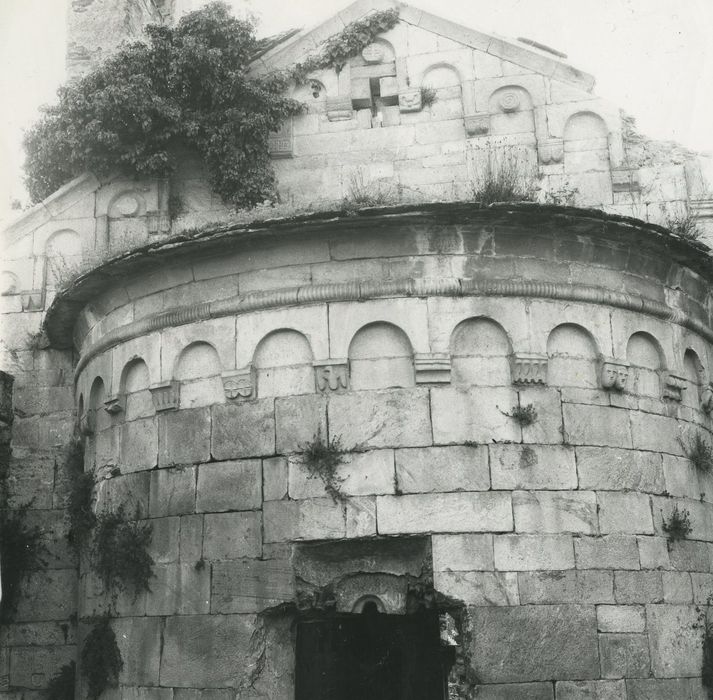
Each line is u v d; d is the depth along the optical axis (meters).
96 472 14.30
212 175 17.88
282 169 18.00
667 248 13.03
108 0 24.00
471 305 12.12
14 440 16.92
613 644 11.40
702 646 12.26
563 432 11.98
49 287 17.66
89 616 13.85
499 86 17.75
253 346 12.38
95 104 17.38
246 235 12.31
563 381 12.23
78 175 18.64
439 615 14.09
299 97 18.34
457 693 11.14
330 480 11.72
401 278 12.16
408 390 11.87
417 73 18.05
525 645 11.09
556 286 12.37
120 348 13.82
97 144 17.69
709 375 14.26
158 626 12.31
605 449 12.15
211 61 17.58
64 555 16.33
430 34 18.19
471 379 11.96
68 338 16.73
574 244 12.55
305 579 11.72
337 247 12.31
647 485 12.35
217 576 11.97
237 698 11.44
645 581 11.87
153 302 13.42
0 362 17.30
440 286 12.08
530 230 12.34
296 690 13.47
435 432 11.71
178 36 18.27
